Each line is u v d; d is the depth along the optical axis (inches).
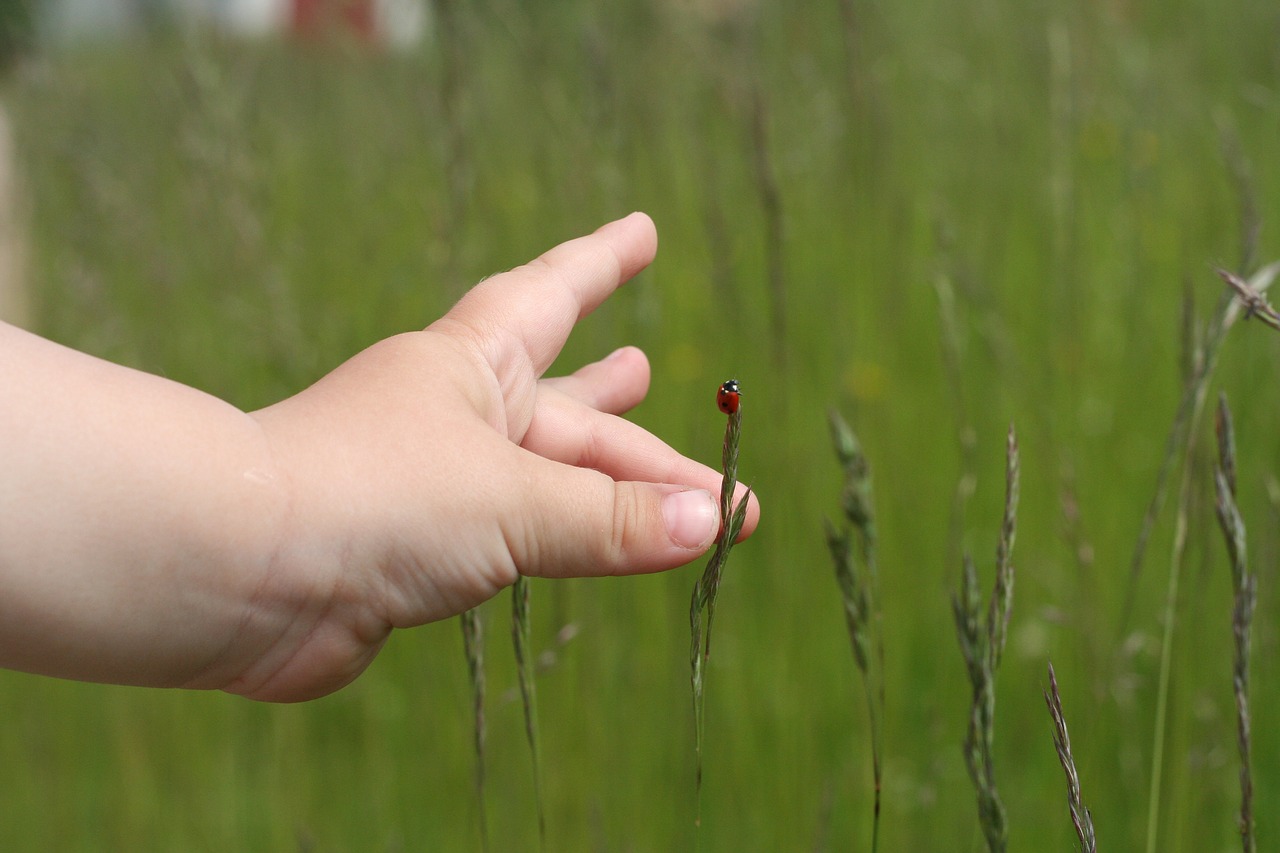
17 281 39.8
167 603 16.2
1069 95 34.3
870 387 32.9
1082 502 30.0
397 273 34.1
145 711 32.3
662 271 37.5
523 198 36.4
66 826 31.0
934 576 30.2
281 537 16.3
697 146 37.1
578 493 16.8
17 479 15.7
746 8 40.0
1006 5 46.2
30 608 15.8
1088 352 35.1
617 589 28.5
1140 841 22.5
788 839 24.8
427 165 40.1
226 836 30.1
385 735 30.6
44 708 32.8
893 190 37.4
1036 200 40.4
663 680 28.5
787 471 28.7
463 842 27.5
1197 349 19.8
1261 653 22.9
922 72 46.3
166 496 16.0
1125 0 49.3
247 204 32.0
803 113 38.8
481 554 16.7
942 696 27.7
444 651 28.3
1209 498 21.6
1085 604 22.1
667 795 26.3
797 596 27.8
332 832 29.0
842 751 27.5
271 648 16.6
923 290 37.0
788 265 35.5
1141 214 36.8
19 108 43.1
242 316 32.4
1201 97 46.6
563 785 26.5
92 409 16.0
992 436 33.1
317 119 43.0
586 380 19.1
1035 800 25.0
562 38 34.7
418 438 16.7
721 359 32.1
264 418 16.6
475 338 17.7
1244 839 17.7
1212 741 22.6
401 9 39.9
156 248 37.3
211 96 32.2
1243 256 20.8
